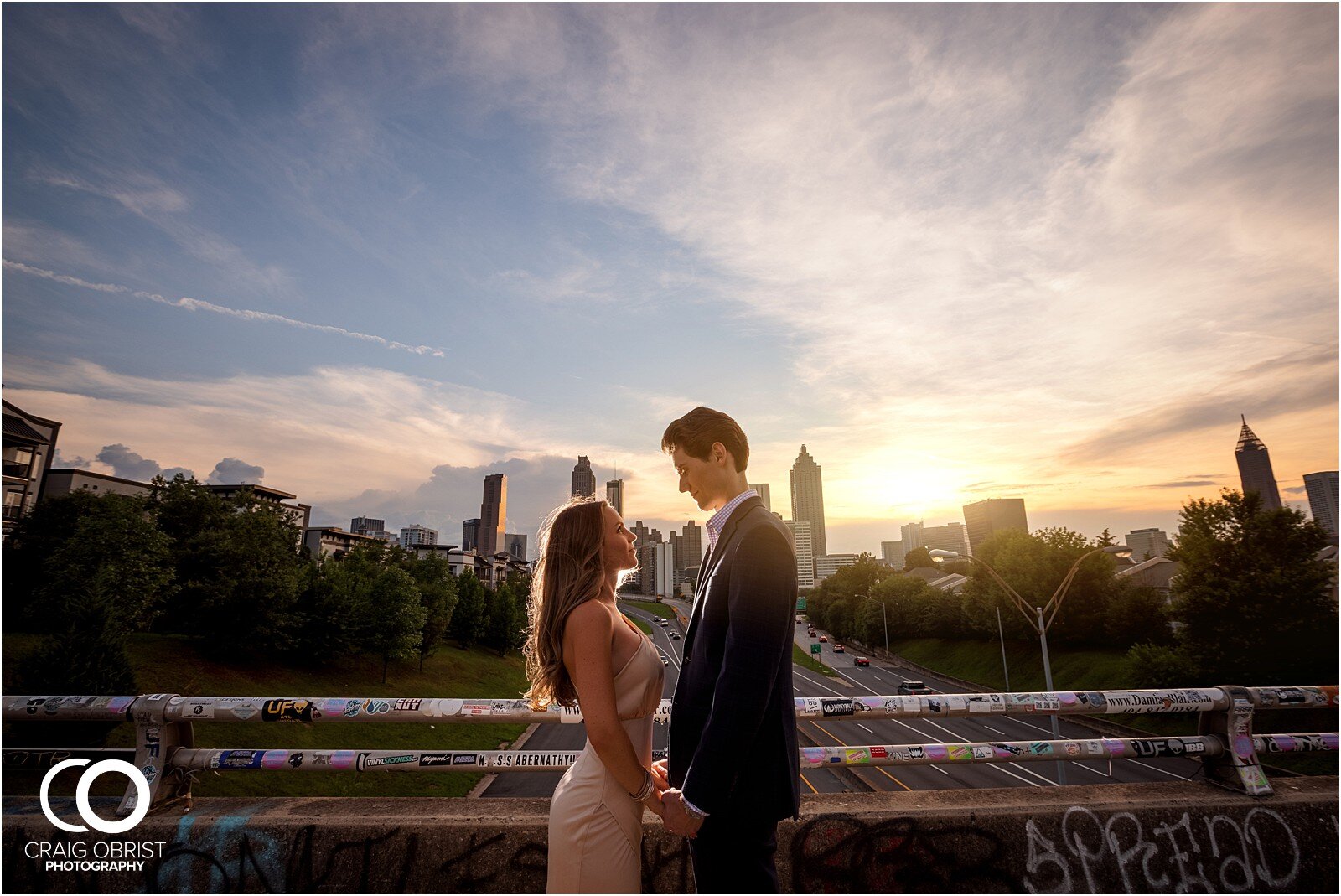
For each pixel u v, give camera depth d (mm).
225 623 38094
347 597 44875
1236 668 32906
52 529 41000
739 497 1798
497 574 138875
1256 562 32719
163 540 33906
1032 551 51125
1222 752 2332
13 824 2105
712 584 1677
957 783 25453
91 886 2064
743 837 1513
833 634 104875
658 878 1985
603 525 1812
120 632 20375
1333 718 25281
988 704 2342
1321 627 31109
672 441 1938
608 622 1706
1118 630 44406
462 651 65125
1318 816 2139
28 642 26922
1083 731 32250
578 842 1609
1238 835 2100
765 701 1448
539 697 1823
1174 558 36219
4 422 54500
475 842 2008
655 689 1796
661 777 1845
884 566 106000
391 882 1994
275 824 2074
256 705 2242
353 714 2236
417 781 22359
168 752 2256
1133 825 2084
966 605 58812
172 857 2064
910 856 2018
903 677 61812
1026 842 2045
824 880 1994
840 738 35188
